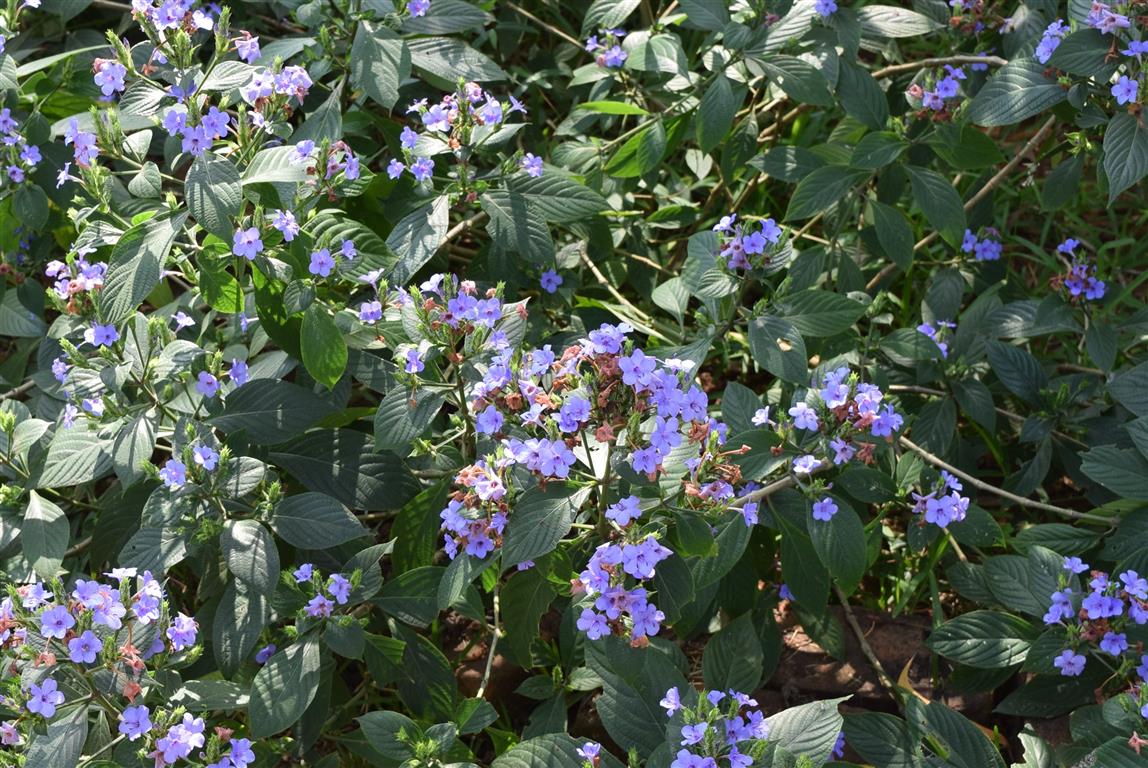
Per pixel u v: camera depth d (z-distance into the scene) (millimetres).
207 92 3148
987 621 3170
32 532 3086
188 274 3160
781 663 3299
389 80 3283
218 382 3107
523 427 3002
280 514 3062
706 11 3385
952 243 3373
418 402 3055
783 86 3348
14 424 3152
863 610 3344
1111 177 3170
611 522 2994
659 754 2969
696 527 2951
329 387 3117
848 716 3123
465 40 3766
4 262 3439
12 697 2949
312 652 3031
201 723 2949
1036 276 3773
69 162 3336
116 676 2980
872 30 3430
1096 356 3328
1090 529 3234
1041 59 3246
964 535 3227
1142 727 2986
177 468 2998
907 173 3371
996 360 3354
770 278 3498
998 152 3326
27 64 3469
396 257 3182
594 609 2953
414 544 3174
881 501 3170
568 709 3314
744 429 3176
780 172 3418
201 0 3654
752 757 2924
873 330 3398
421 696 3150
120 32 3596
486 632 3338
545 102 3848
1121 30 3191
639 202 3740
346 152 3152
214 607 3152
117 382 3043
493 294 3049
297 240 3113
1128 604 3139
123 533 3164
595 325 3471
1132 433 3150
